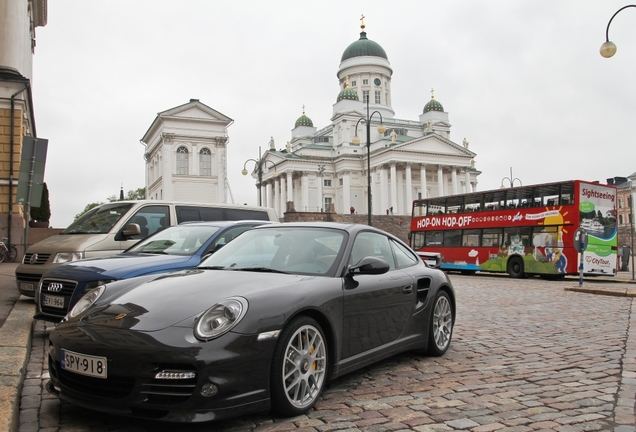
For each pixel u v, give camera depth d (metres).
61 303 6.27
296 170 87.12
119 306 3.97
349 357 4.55
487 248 24.62
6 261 19.05
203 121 60.31
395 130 89.94
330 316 4.28
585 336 7.60
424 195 79.75
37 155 10.06
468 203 26.03
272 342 3.71
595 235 20.88
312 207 87.00
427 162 80.50
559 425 3.81
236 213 10.99
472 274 27.61
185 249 7.52
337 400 4.38
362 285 4.82
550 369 5.55
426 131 86.81
